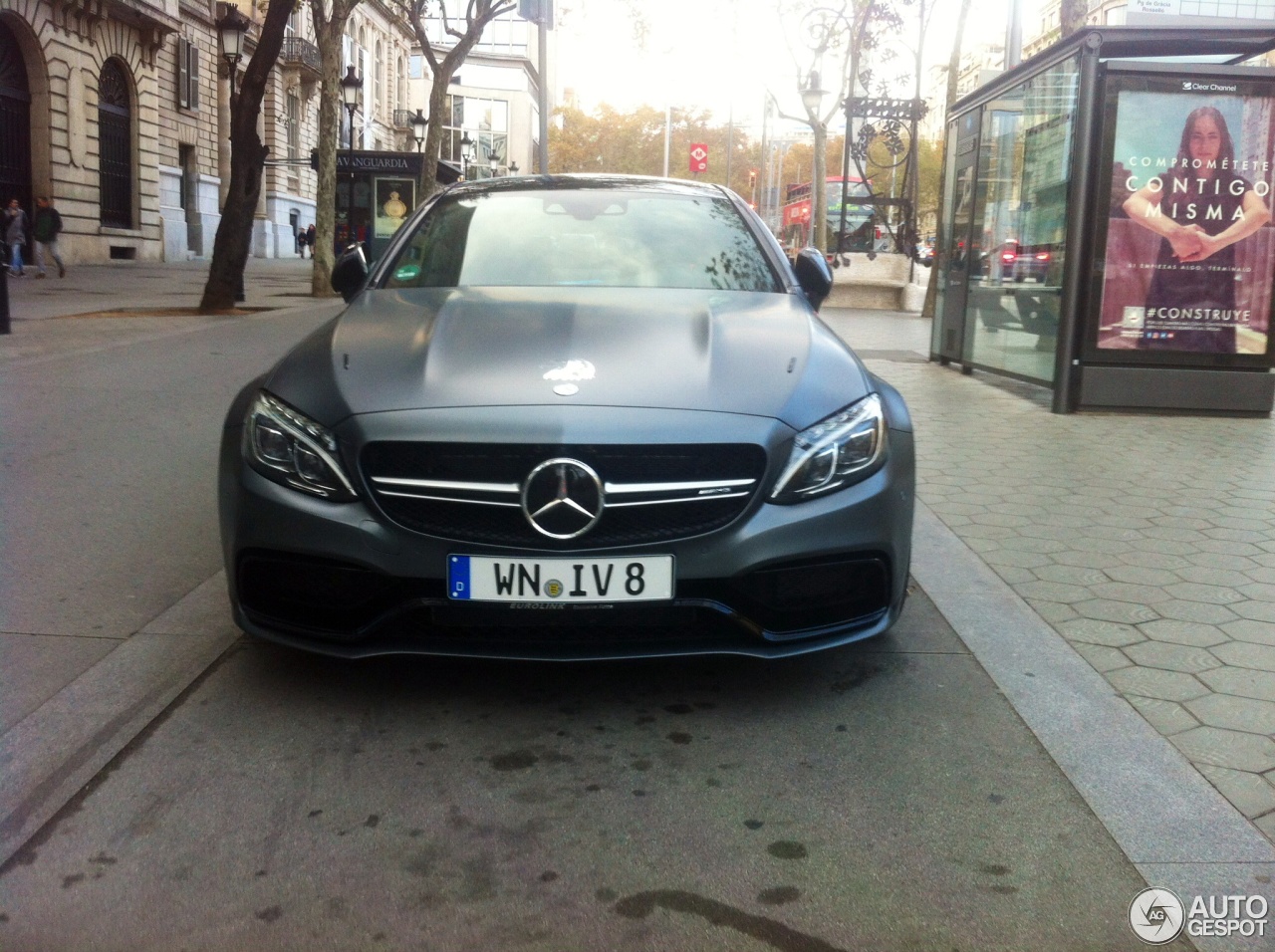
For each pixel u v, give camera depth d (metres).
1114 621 3.90
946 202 11.38
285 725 2.98
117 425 6.91
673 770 2.78
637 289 3.98
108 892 2.24
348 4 19.88
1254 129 7.95
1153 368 8.24
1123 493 5.80
